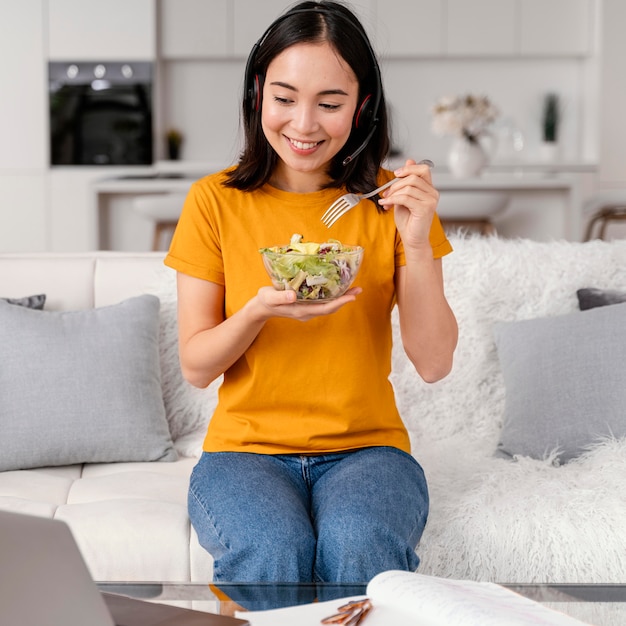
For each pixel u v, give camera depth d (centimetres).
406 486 147
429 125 707
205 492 147
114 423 196
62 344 199
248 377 157
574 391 195
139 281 224
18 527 88
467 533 159
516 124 709
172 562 158
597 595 111
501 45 679
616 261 226
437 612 101
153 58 659
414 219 152
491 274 222
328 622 102
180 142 696
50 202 668
